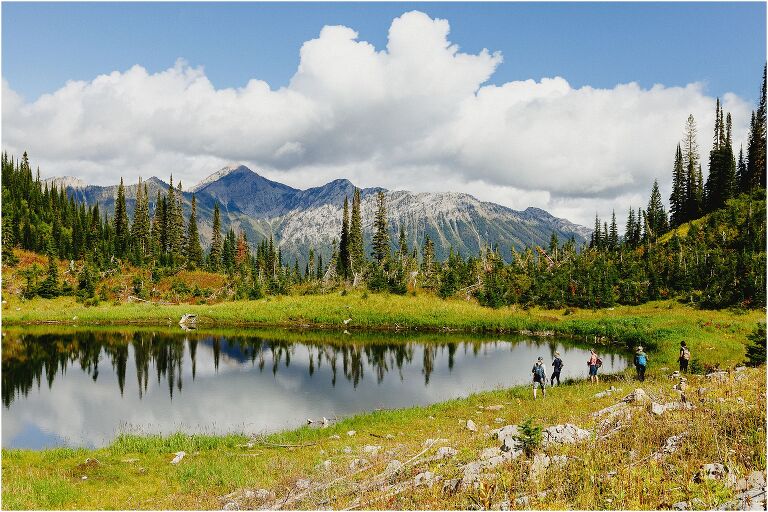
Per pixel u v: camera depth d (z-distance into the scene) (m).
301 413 31.44
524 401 27.47
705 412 14.87
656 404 16.86
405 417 26.08
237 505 14.02
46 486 16.20
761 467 9.99
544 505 9.95
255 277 108.00
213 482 16.91
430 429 23.02
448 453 15.75
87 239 117.06
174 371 45.31
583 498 9.99
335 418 29.78
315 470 16.89
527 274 100.88
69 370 46.19
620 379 32.88
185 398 35.75
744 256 70.12
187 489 16.27
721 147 98.44
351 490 14.01
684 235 94.25
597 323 64.38
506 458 13.52
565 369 42.94
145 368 46.72
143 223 127.19
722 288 67.75
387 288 86.88
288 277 124.50
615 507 9.54
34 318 77.94
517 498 10.66
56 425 29.38
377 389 37.56
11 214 110.31
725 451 11.02
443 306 77.00
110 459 20.12
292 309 78.56
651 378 30.56
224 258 148.62
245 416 31.00
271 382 40.56
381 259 110.38
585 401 24.83
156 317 79.31
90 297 90.88
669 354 42.94
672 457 11.46
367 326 72.38
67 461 19.89
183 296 97.25
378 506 11.78
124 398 35.97
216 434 26.77
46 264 103.38
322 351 54.78
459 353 53.12
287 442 22.53
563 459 12.52
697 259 79.06
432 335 65.81
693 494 9.45
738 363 35.75
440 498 11.57
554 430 15.28
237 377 42.53
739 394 17.61
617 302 77.88
